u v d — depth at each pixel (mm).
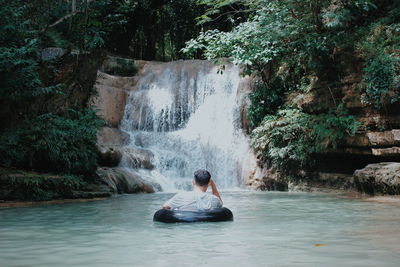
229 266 3873
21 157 12508
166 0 32531
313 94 16234
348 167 15242
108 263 4023
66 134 13336
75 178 12930
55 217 7957
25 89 13234
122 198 12734
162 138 19906
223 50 17609
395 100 13031
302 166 16172
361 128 14008
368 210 9023
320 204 10508
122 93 21719
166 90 22328
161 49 39281
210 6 30703
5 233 5953
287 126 16172
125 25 31109
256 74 19406
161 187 16156
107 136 18797
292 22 16656
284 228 6262
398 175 11531
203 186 6918
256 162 17500
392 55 13766
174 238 5367
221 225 6441
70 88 15008
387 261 4035
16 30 14133
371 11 16297
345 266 3846
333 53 15586
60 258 4262
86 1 16422
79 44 16688
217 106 20688
